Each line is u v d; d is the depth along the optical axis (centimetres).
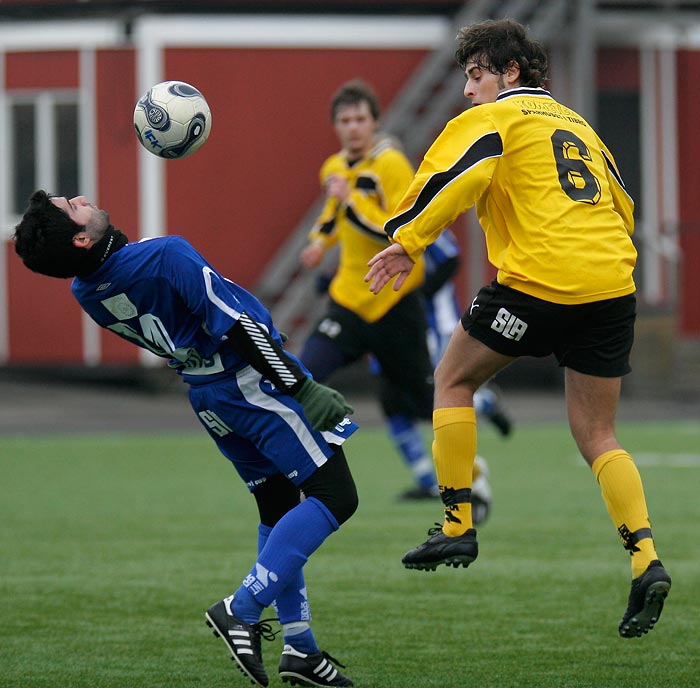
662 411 6328
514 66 1847
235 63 7031
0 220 7212
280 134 7088
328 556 2759
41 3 7062
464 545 1792
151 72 6962
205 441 5206
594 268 1744
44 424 5797
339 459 1667
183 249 1606
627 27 7431
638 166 7594
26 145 7188
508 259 1770
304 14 7069
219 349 1642
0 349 7275
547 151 1772
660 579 1672
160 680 1777
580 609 2233
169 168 7025
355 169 3278
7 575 2555
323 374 3288
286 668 1723
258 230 7094
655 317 6950
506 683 1752
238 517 3344
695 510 3378
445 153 1752
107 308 1634
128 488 3903
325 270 6750
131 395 6981
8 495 3753
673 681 1759
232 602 1611
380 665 1858
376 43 7150
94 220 1598
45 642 2000
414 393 3312
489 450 4834
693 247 7575
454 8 7212
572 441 5116
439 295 3953
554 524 3183
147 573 2573
